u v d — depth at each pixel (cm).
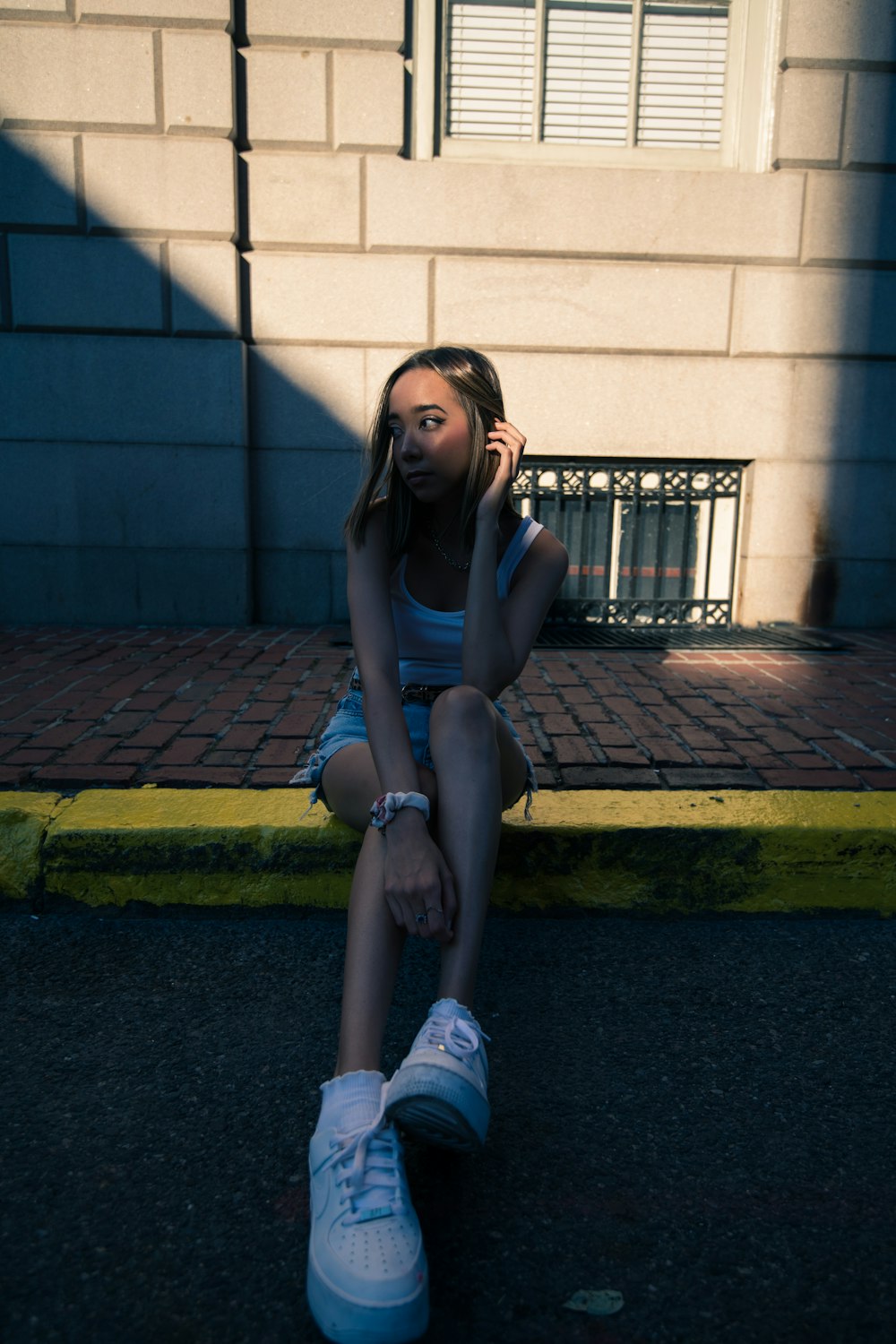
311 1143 124
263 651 450
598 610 561
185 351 511
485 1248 124
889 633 540
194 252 502
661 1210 131
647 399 533
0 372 512
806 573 553
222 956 204
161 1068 163
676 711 340
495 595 168
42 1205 130
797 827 224
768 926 222
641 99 533
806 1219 130
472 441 170
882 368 537
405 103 511
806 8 505
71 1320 111
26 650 449
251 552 540
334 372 525
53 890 222
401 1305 106
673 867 224
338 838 220
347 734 184
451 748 152
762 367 533
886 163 518
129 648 457
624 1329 111
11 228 499
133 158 494
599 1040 173
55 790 252
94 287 505
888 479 547
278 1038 173
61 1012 181
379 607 173
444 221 513
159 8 480
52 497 525
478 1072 127
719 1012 183
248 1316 113
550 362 527
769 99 521
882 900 226
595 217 516
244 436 520
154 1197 133
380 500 186
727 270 523
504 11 523
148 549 530
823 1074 164
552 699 356
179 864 222
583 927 220
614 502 557
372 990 138
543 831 221
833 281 527
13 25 482
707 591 570
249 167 506
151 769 267
